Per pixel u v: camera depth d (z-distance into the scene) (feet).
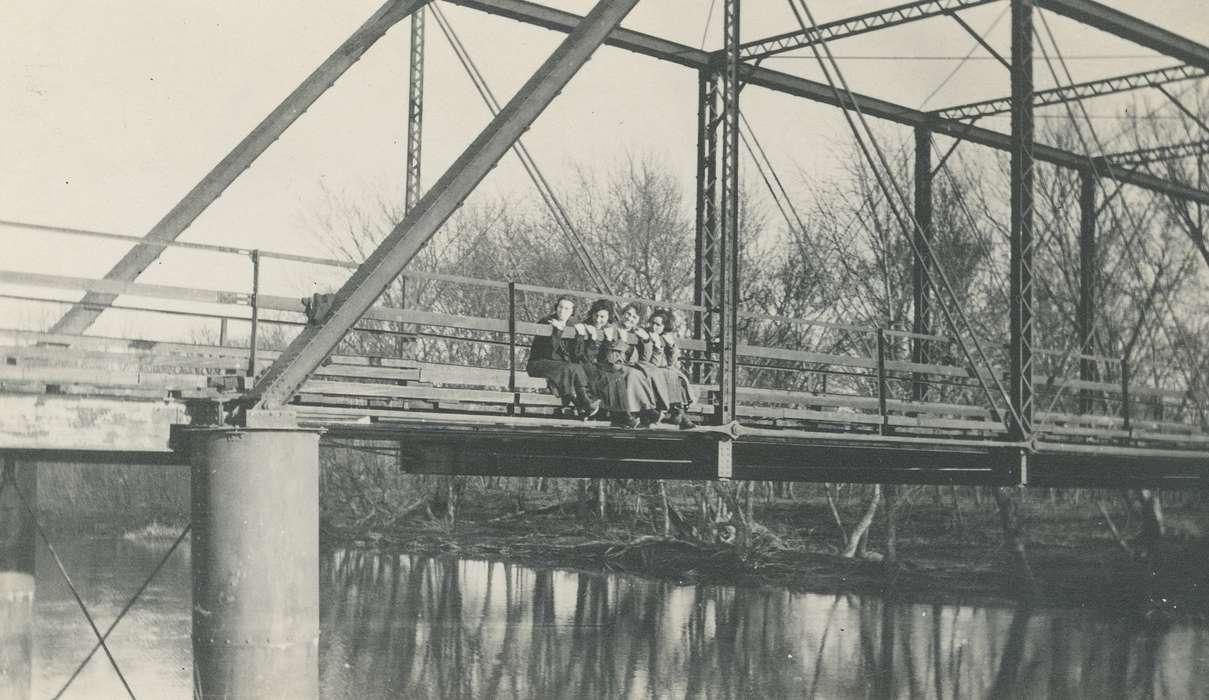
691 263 124.88
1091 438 73.41
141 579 88.69
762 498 135.95
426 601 80.07
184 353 35.68
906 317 104.94
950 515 123.13
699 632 68.18
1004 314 113.50
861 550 100.53
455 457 52.13
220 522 28.14
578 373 37.58
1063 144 111.34
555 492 145.79
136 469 138.21
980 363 100.42
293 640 28.55
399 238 31.60
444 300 118.01
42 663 57.77
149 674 56.03
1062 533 110.22
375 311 33.76
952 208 112.27
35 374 27.96
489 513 137.18
